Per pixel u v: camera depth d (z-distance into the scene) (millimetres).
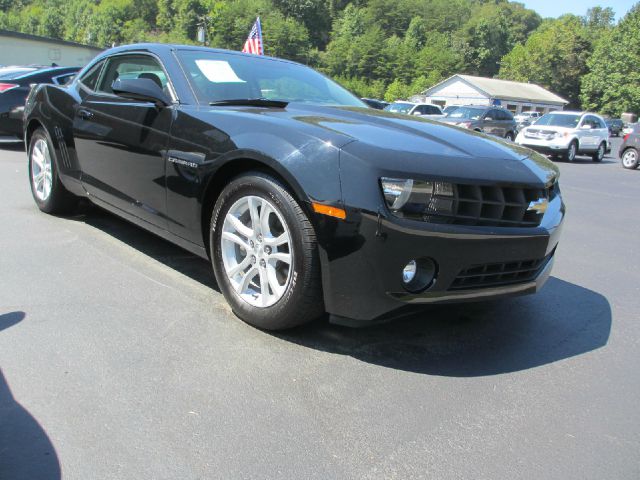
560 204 3059
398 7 118500
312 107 3291
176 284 3424
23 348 2539
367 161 2359
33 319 2832
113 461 1844
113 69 4012
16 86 8602
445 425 2174
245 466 1860
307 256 2482
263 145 2623
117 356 2520
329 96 3857
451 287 2521
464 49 114125
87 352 2541
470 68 115250
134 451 1900
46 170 4691
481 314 3371
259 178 2645
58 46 32250
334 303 2482
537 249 2699
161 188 3227
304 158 2479
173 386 2307
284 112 3043
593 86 73500
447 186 2438
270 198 2596
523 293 2771
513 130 23812
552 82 97625
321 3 111750
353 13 109375
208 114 3008
